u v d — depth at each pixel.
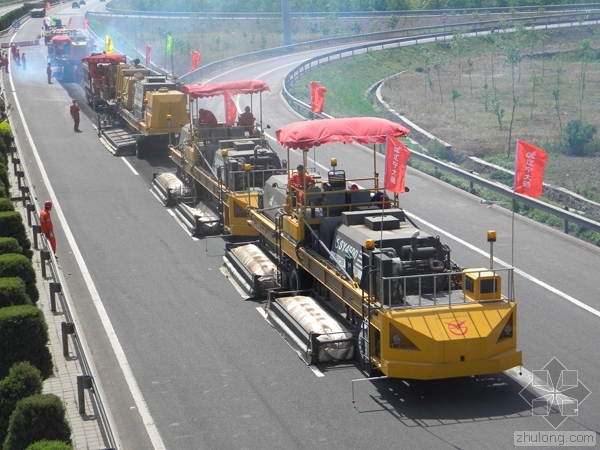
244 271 23.12
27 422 13.95
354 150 39.59
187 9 119.00
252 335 19.95
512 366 16.33
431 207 30.69
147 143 38.84
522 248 26.00
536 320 20.58
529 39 82.31
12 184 34.44
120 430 15.81
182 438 15.46
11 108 52.38
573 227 29.20
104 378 17.97
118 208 31.16
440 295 17.12
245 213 26.05
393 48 80.56
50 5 136.38
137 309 21.70
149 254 26.00
